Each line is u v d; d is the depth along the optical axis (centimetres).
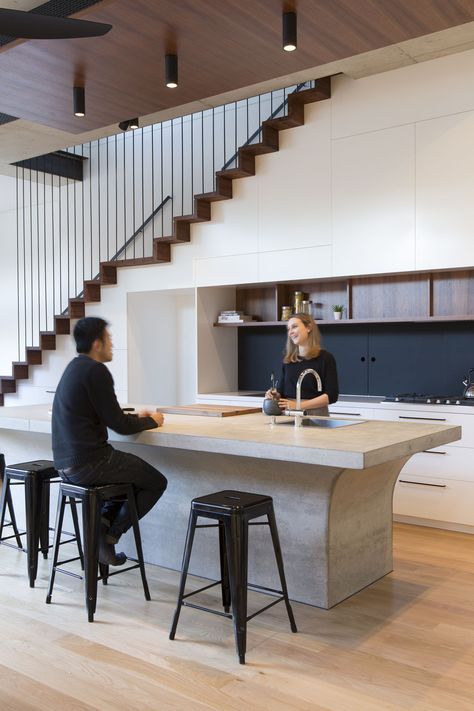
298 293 598
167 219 727
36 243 898
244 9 309
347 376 593
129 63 369
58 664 272
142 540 403
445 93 475
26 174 771
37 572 385
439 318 502
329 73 506
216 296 637
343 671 264
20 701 244
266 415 394
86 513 320
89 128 490
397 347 562
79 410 328
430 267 485
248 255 579
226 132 675
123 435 350
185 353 731
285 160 554
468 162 467
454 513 469
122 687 253
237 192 584
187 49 353
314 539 328
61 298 859
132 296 680
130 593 352
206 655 279
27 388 760
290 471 327
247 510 279
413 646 285
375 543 366
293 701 242
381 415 504
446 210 477
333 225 529
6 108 443
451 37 441
